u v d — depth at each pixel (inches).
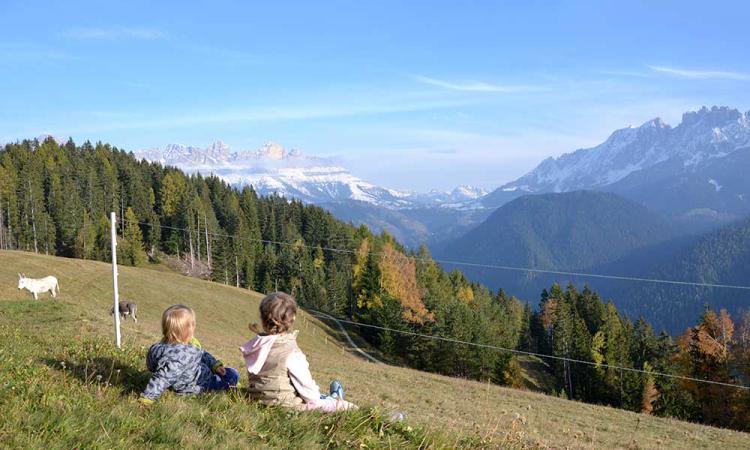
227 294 2664.9
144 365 342.3
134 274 2401.6
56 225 4355.3
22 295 1460.4
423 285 3735.2
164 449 190.4
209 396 246.1
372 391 907.4
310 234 5526.6
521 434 288.2
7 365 270.4
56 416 196.9
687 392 2384.4
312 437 215.0
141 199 4891.7
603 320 3843.5
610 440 780.6
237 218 5068.9
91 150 5807.1
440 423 321.1
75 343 414.9
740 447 888.9
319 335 2773.1
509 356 2997.0
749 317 2384.4
